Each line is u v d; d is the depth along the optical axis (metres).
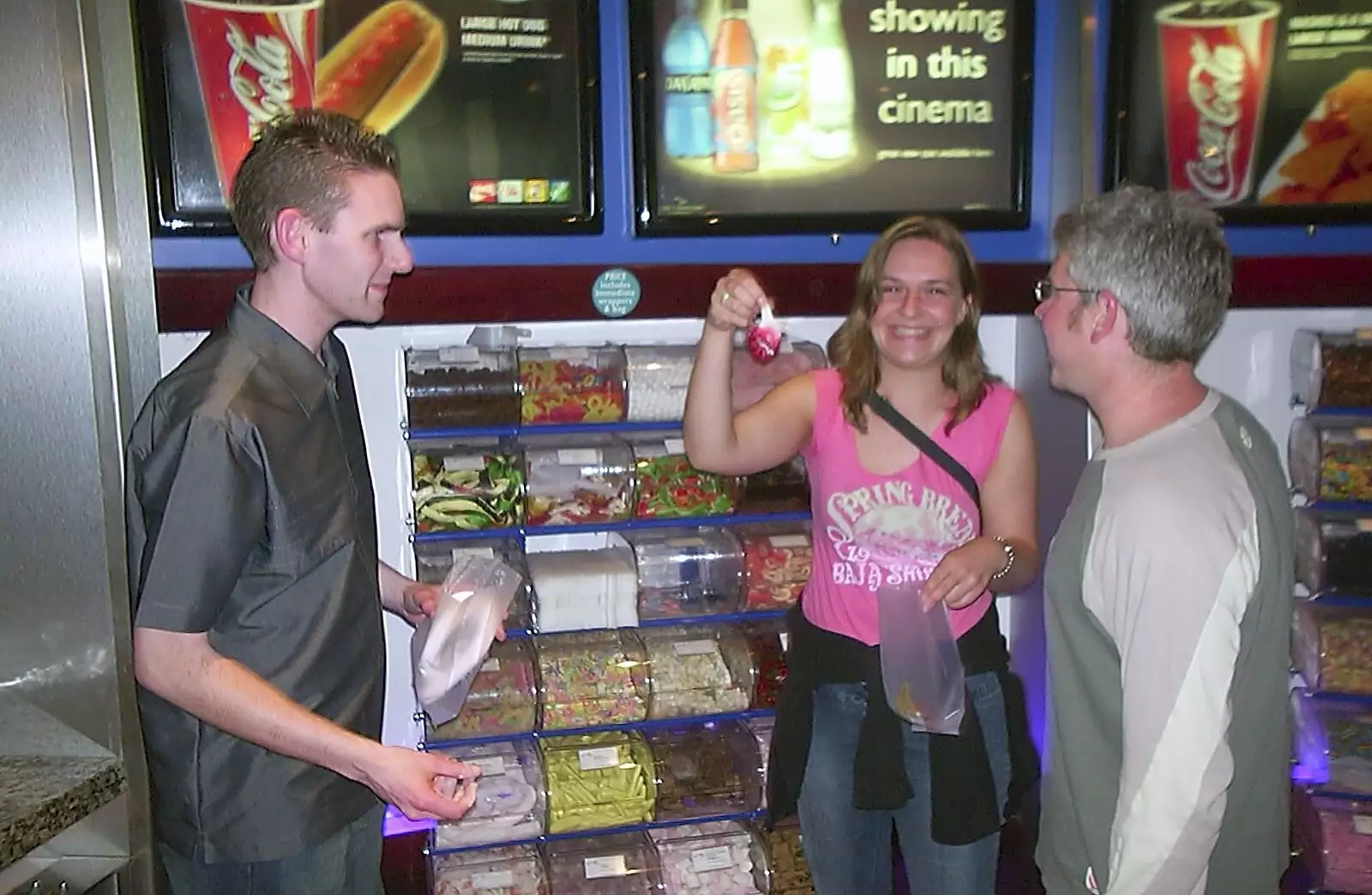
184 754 1.42
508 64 1.84
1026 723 1.79
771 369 2.06
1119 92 1.99
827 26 1.96
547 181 1.88
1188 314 1.23
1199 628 1.16
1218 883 1.29
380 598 1.64
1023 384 2.31
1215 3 1.99
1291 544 1.28
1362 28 2.02
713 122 1.94
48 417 1.49
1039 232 2.10
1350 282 2.08
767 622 2.20
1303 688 2.26
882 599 1.65
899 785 1.67
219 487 1.30
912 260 1.66
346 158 1.37
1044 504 2.23
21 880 1.43
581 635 2.13
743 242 1.98
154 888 1.61
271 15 1.74
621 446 2.06
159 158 1.71
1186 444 1.23
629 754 2.10
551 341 2.14
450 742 2.00
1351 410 2.14
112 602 1.53
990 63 2.02
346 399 1.61
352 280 1.40
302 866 1.47
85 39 1.44
